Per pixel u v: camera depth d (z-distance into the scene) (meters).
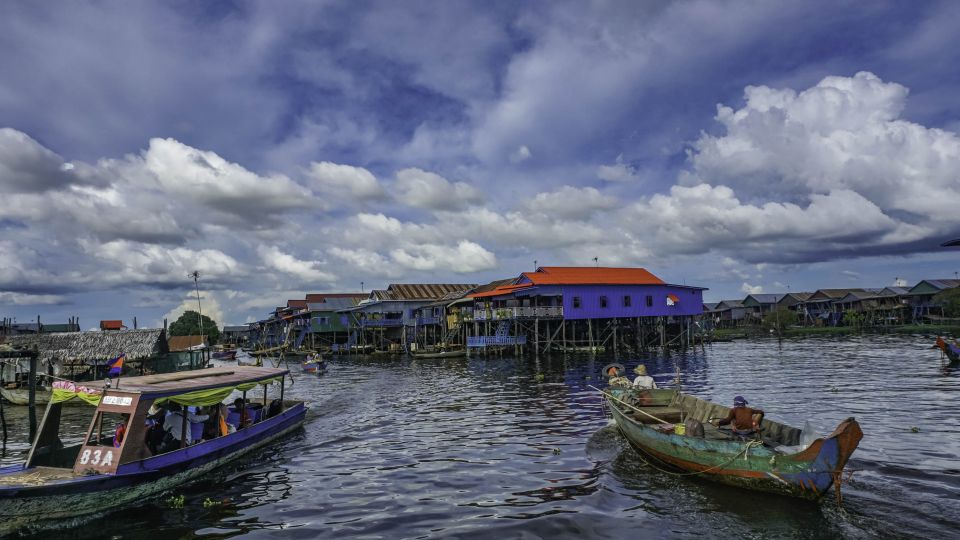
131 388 12.05
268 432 16.14
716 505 9.92
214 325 103.50
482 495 11.18
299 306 81.00
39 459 11.83
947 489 10.22
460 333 55.75
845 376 27.75
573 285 47.78
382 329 63.06
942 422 15.95
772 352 46.53
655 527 9.18
